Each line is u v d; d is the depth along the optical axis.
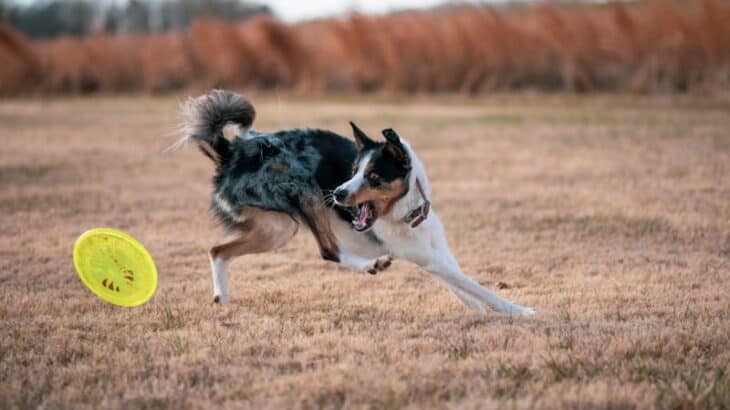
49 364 4.96
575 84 23.48
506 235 8.59
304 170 6.18
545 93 23.84
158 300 6.49
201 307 6.24
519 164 12.49
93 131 18.42
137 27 63.75
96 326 5.77
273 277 7.26
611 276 7.04
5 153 14.69
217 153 6.39
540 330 5.45
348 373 4.60
